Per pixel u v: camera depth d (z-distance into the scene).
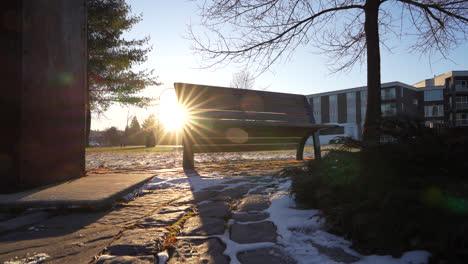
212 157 10.27
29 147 3.17
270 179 4.30
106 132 70.06
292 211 2.35
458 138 2.16
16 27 3.13
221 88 6.04
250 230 1.95
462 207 1.59
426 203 1.69
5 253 1.60
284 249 1.61
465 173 1.91
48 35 3.62
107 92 19.03
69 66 4.08
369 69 4.45
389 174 2.08
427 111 46.81
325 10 4.71
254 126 5.51
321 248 1.61
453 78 41.78
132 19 17.89
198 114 5.61
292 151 15.21
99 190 3.02
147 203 2.89
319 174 2.60
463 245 1.36
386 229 1.59
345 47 5.55
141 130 57.28
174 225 2.12
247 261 1.47
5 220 2.29
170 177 4.63
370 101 4.36
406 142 2.32
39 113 3.36
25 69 3.18
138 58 17.83
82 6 4.56
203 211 2.53
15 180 3.01
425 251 1.45
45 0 3.57
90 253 1.60
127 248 1.65
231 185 3.84
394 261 1.41
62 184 3.47
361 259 1.46
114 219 2.31
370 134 2.66
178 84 5.52
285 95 7.03
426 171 2.02
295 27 4.79
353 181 2.18
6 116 3.06
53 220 2.29
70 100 4.07
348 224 1.77
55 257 1.55
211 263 1.46
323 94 52.00
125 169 6.20
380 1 4.54
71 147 4.04
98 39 15.93
